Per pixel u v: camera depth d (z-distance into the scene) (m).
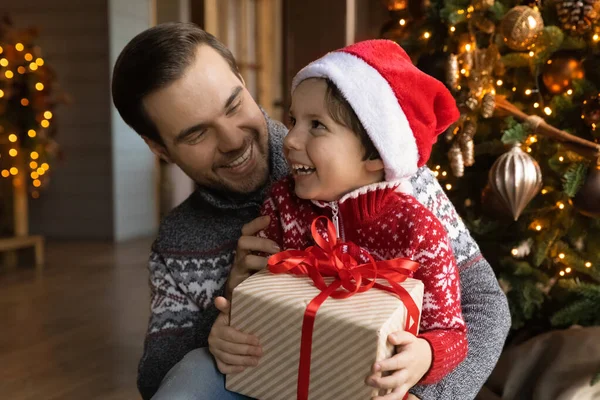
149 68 1.20
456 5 1.88
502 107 1.76
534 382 1.71
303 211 1.16
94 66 5.25
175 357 1.29
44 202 5.45
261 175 1.32
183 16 5.70
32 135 4.42
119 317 3.31
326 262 1.03
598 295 1.75
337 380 0.94
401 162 1.05
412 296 0.98
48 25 5.28
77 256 4.73
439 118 1.16
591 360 1.61
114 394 2.41
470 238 1.25
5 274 4.19
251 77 5.82
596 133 1.71
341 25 2.65
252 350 1.00
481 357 1.14
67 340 2.98
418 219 1.06
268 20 6.05
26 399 2.36
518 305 1.88
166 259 1.37
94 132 5.30
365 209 1.08
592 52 1.75
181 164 1.31
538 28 1.69
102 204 5.35
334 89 1.05
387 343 0.92
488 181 1.79
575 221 1.81
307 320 0.94
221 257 1.34
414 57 2.06
